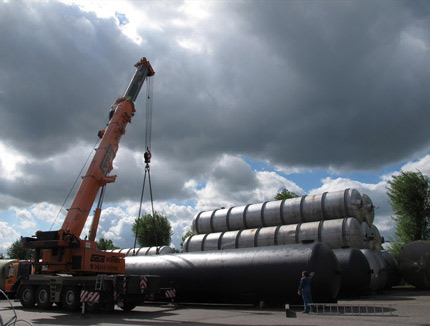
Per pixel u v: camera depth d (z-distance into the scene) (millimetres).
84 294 14812
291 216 26453
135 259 21500
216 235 28922
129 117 20922
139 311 16500
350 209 24484
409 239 36969
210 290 17516
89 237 17969
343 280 19516
